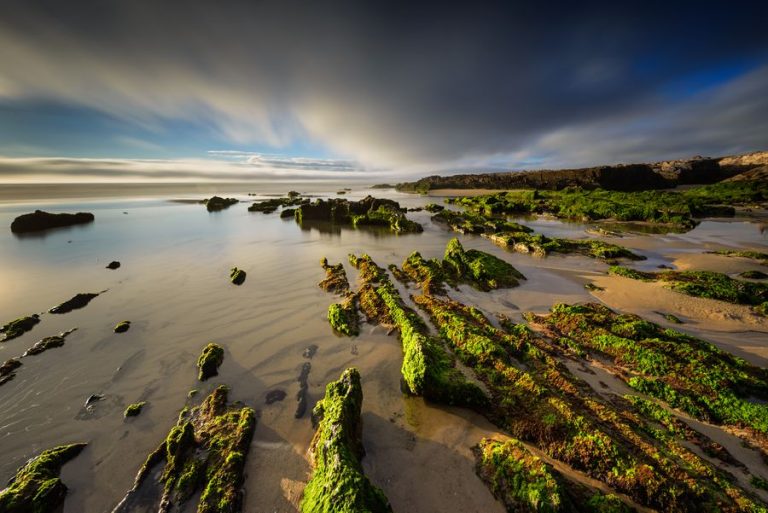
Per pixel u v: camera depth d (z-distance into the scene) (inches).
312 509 201.3
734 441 256.8
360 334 422.3
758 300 499.8
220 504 214.7
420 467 239.9
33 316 469.1
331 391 285.3
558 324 429.7
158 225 1224.8
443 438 264.7
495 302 519.5
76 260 745.0
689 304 500.4
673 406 291.6
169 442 251.3
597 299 529.7
